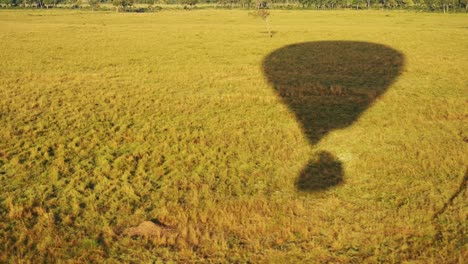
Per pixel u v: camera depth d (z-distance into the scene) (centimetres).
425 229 1048
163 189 1338
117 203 1235
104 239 1049
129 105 2305
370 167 1455
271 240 1036
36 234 1076
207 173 1450
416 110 2114
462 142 1658
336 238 1035
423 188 1283
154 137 1808
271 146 1655
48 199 1281
